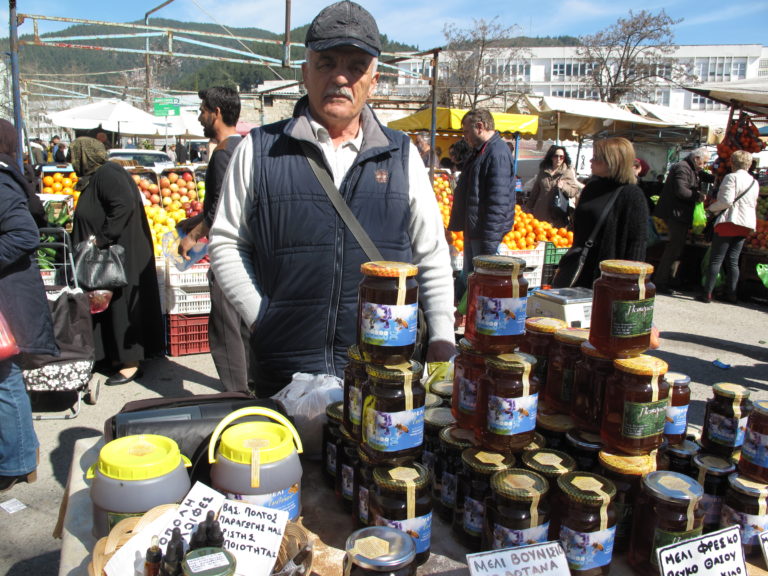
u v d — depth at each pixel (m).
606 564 1.37
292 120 2.05
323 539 1.49
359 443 1.50
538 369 1.81
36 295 3.06
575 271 3.85
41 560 2.83
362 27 1.85
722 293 8.95
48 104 26.91
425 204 2.13
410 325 1.43
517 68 45.97
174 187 7.30
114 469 1.25
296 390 1.87
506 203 5.09
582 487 1.35
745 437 1.55
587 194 3.87
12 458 3.33
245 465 1.30
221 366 4.05
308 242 1.94
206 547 1.09
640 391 1.45
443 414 1.73
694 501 1.35
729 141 9.07
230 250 2.04
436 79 8.09
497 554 1.23
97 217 4.68
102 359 5.14
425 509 1.38
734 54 76.38
